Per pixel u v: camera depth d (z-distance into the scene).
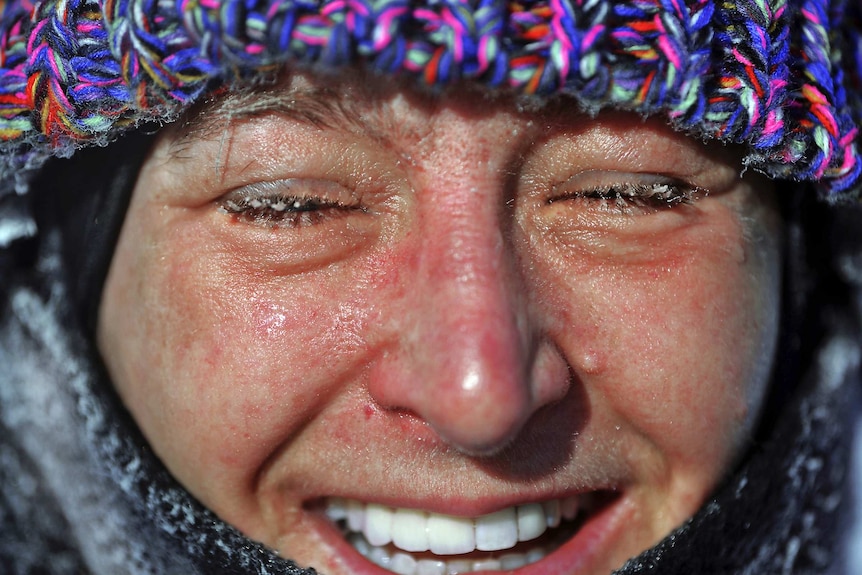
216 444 0.29
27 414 0.34
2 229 0.34
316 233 0.28
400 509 0.31
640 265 0.29
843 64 0.30
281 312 0.28
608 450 0.29
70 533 0.34
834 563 0.36
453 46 0.24
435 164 0.27
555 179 0.28
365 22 0.24
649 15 0.25
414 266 0.27
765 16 0.26
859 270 0.36
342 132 0.27
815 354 0.35
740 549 0.31
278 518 0.30
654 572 0.30
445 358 0.26
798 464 0.33
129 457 0.31
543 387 0.27
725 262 0.29
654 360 0.29
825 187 0.29
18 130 0.29
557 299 0.28
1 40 0.29
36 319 0.34
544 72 0.25
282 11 0.25
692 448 0.30
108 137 0.28
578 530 0.31
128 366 0.30
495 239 0.27
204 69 0.26
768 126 0.27
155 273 0.29
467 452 0.27
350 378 0.28
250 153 0.27
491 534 0.31
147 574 0.33
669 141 0.27
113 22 0.26
